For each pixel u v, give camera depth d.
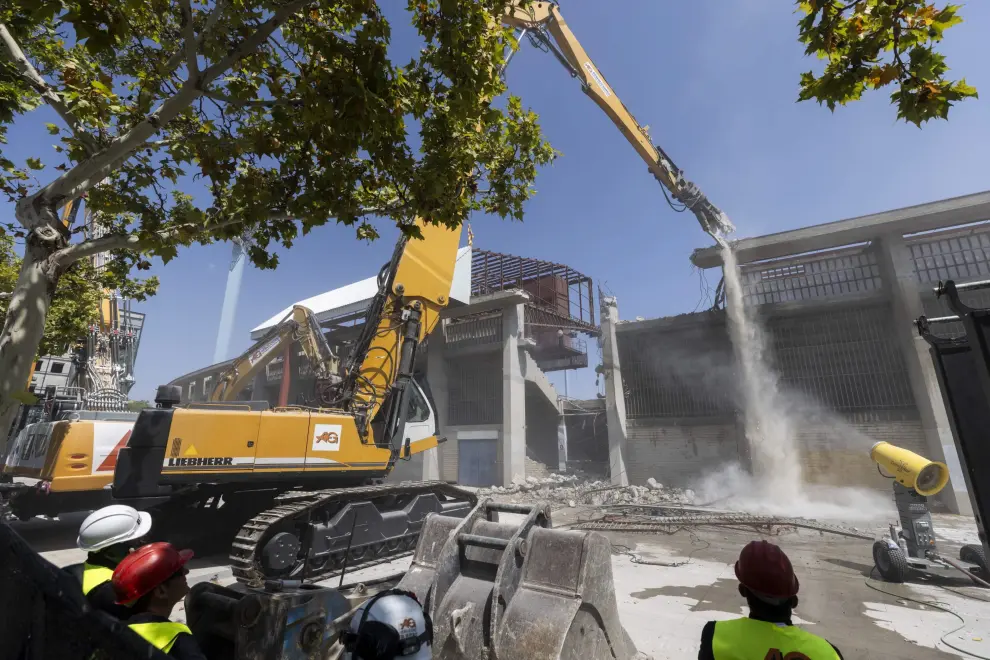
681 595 6.77
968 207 14.35
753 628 1.87
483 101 4.60
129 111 4.45
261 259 4.80
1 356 3.43
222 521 9.12
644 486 18.56
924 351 14.64
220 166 4.55
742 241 17.42
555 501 16.23
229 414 7.65
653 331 19.92
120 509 2.73
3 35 3.81
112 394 13.97
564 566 4.04
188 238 4.37
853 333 16.38
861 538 10.45
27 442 9.43
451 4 4.00
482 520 4.69
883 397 15.57
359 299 22.58
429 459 21.83
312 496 7.55
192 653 1.97
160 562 2.12
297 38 4.39
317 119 3.94
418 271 9.94
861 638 5.29
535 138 5.54
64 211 4.83
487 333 22.58
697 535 11.07
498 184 5.72
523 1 4.36
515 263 24.86
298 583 3.41
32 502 8.70
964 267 15.09
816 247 17.00
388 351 9.48
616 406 19.55
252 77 4.48
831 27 2.98
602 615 4.06
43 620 1.56
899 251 15.59
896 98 2.91
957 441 2.52
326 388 10.09
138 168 4.89
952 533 11.23
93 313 10.34
